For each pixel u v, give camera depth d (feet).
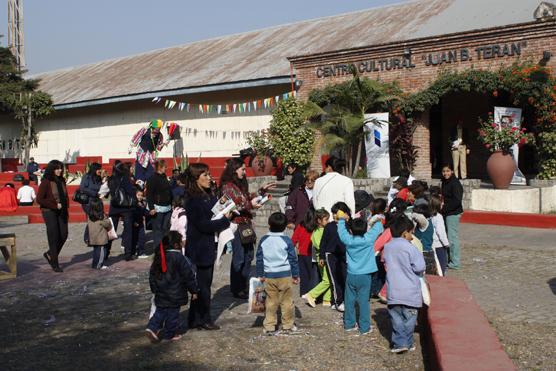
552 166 58.85
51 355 23.17
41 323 27.45
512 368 17.70
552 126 58.39
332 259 28.25
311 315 28.14
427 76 66.49
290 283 25.31
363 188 60.80
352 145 67.62
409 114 67.77
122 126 106.73
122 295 32.48
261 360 22.26
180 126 96.73
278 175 74.84
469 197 57.06
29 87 115.85
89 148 113.50
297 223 33.45
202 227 25.23
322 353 22.88
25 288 34.47
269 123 83.15
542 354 21.74
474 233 49.88
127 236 42.55
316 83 75.15
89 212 39.65
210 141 92.27
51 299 31.89
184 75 95.86
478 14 71.67
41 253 46.70
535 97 58.80
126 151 106.22
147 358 22.66
